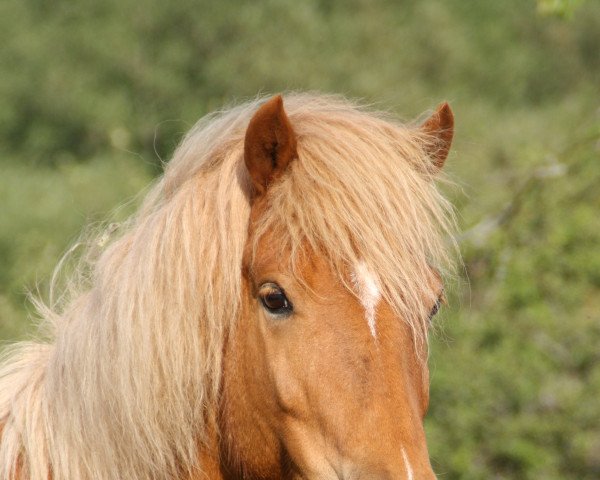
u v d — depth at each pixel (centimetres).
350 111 581
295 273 512
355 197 516
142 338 538
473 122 2916
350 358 498
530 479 1262
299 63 3250
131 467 550
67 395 564
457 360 1307
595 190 1462
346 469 492
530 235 1423
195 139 577
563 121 2802
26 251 1878
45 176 2834
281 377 513
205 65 3309
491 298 1370
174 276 539
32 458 568
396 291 507
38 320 711
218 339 540
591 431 1294
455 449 1278
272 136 529
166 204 564
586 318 1359
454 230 600
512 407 1309
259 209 537
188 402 546
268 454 540
